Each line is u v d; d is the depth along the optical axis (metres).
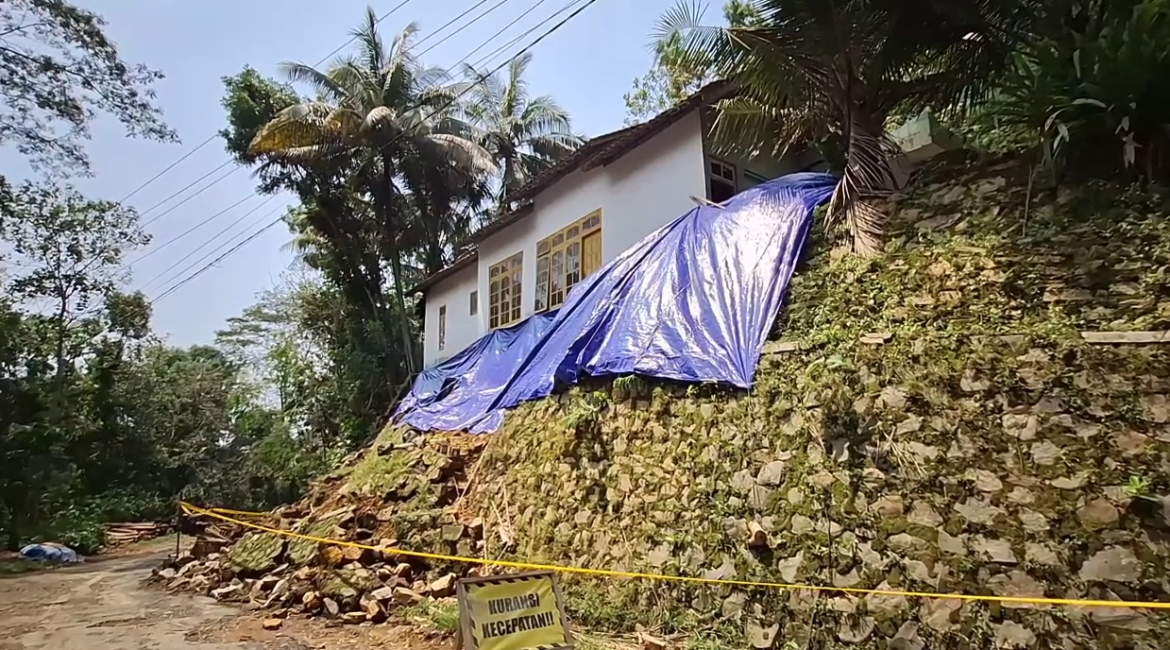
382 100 24.77
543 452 10.41
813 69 9.95
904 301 7.74
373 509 11.57
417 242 27.98
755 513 7.21
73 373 29.59
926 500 6.04
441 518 10.63
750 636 6.67
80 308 30.58
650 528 8.20
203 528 16.48
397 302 28.03
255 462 28.06
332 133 24.19
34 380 22.83
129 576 13.75
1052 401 5.75
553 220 16.81
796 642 6.32
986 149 8.72
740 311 9.10
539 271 17.12
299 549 10.78
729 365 8.43
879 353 6.98
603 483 9.12
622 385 9.48
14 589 12.20
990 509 5.68
